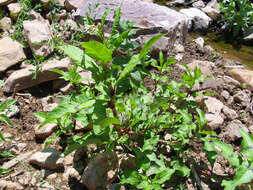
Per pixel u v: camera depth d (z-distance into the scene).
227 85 1.07
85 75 1.05
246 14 1.45
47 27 1.23
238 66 1.22
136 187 0.67
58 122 0.75
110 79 0.63
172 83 0.84
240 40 1.46
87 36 1.24
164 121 0.80
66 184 0.75
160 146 0.82
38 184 0.75
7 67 1.10
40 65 1.03
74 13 1.40
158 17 1.25
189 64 1.17
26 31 1.17
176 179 0.75
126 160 0.76
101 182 0.72
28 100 1.00
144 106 0.73
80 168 0.78
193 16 1.60
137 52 1.16
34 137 0.88
